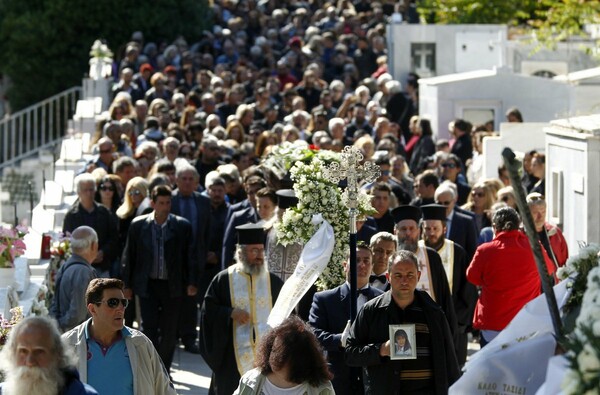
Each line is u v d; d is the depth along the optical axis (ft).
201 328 91.81
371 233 103.14
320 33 264.31
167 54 242.37
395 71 230.68
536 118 193.77
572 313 55.16
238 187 134.82
